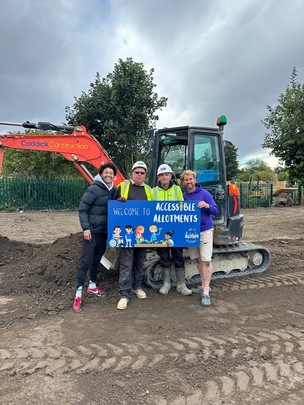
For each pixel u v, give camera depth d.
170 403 2.71
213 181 5.68
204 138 5.60
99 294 4.93
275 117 12.80
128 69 16.92
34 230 12.28
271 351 3.53
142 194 4.72
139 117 17.17
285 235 11.75
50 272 5.47
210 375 3.10
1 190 18.25
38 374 3.08
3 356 3.37
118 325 4.08
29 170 20.59
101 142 17.22
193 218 4.68
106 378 3.03
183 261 5.14
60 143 6.19
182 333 3.90
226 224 5.82
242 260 6.27
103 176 4.64
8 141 6.09
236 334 3.91
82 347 3.55
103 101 16.70
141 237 4.61
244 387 2.93
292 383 3.01
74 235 6.64
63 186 19.44
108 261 5.18
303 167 12.38
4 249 7.23
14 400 2.73
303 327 4.12
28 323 4.13
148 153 6.06
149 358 3.35
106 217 4.68
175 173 5.76
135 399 2.75
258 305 4.81
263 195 25.08
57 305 4.62
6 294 5.12
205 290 4.79
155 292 5.20
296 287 5.64
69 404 2.69
